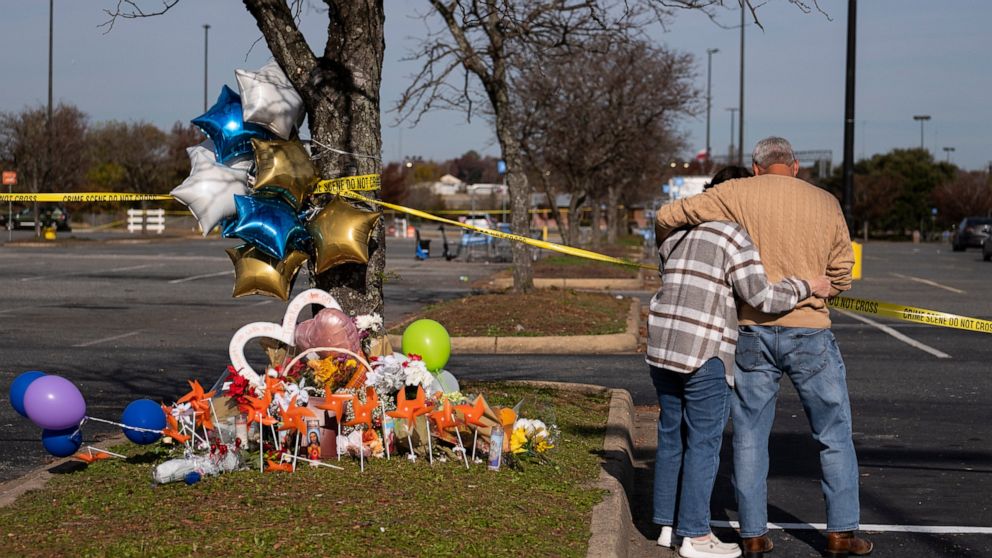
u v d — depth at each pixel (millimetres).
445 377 7168
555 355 13523
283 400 5852
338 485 5578
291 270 6488
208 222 6340
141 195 6395
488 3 12641
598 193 39750
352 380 6246
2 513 5316
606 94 30156
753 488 5527
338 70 7035
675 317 5414
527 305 16172
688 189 41719
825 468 5566
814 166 63781
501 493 5676
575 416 8375
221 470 5777
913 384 11305
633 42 20094
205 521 4988
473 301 17000
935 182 98375
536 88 26406
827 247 5414
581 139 30609
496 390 9477
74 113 50500
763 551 5574
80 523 5043
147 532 4844
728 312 5387
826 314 5496
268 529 4844
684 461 5527
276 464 5891
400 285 25625
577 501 5727
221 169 6383
